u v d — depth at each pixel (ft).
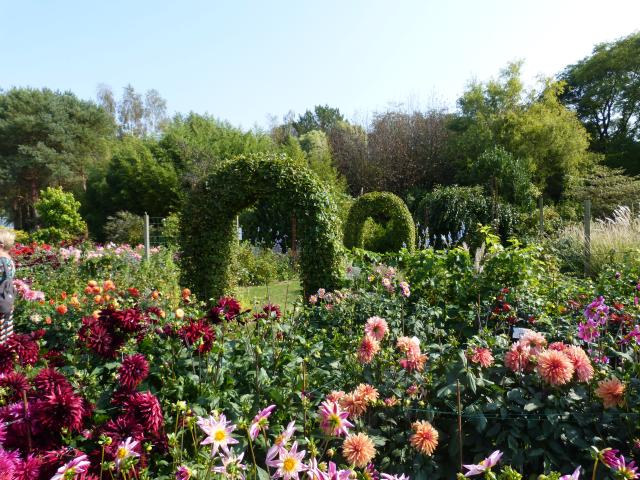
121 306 11.74
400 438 6.04
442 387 6.33
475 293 12.35
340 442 6.01
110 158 70.44
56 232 48.55
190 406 5.88
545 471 5.59
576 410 6.03
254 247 34.01
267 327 8.28
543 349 6.20
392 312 10.99
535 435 5.85
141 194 62.49
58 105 88.69
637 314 9.29
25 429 4.70
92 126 93.04
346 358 7.82
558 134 54.54
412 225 34.58
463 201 44.62
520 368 6.17
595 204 44.62
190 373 6.78
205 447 5.13
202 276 18.97
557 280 15.35
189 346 6.63
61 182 86.89
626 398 5.78
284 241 41.52
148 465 5.01
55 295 18.51
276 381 7.08
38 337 7.20
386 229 42.63
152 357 6.93
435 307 11.62
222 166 18.81
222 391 6.54
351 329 10.62
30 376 6.55
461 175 58.80
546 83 63.82
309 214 17.33
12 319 11.92
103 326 6.72
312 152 65.21
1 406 5.14
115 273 23.54
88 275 23.40
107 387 6.52
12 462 4.04
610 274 14.88
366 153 70.90
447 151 64.13
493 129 61.16
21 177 86.84
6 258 11.39
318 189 17.67
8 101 85.51
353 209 35.63
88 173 75.61
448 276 12.94
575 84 79.56
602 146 74.18
